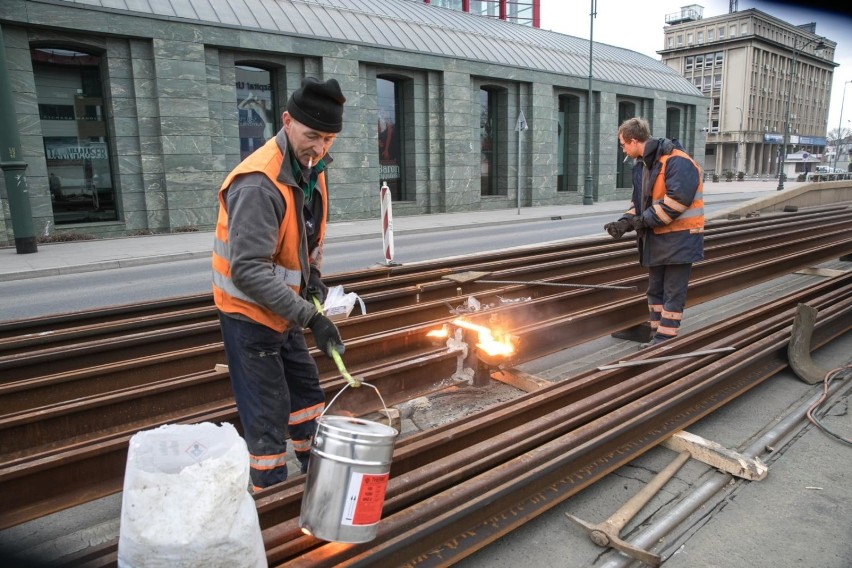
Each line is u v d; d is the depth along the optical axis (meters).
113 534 2.76
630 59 35.19
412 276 6.28
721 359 4.07
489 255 7.54
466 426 3.03
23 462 2.71
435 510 2.35
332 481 1.97
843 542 2.66
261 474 2.61
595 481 3.02
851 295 6.01
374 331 5.08
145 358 3.94
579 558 2.56
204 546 1.68
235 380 2.66
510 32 29.03
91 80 16.20
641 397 3.54
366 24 21.36
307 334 4.88
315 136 2.34
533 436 2.95
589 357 5.27
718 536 2.71
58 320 4.60
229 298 2.49
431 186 23.53
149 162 16.75
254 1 18.80
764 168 96.69
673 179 4.68
